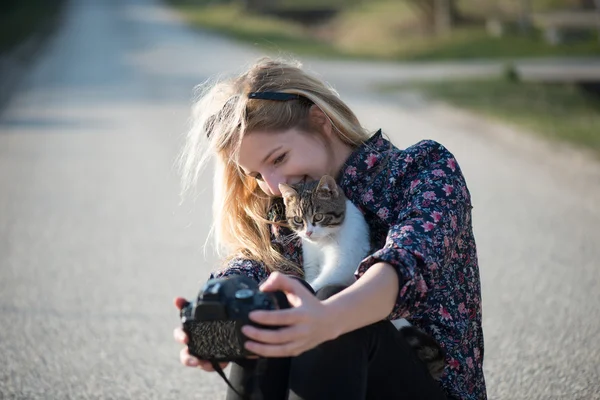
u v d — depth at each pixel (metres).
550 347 3.86
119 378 3.70
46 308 4.70
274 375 2.04
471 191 7.47
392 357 2.02
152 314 4.58
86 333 4.29
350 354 1.92
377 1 46.09
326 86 2.44
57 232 6.47
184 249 5.92
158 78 18.98
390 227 2.28
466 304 2.25
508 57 27.25
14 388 3.57
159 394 3.52
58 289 5.05
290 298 1.79
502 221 6.37
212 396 3.50
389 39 33.97
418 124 11.88
